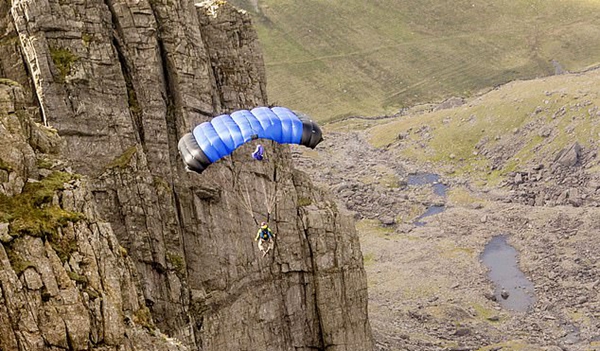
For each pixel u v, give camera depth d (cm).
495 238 13925
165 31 6166
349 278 7038
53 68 5559
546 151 16425
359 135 19475
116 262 3869
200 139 4997
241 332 6344
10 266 3416
